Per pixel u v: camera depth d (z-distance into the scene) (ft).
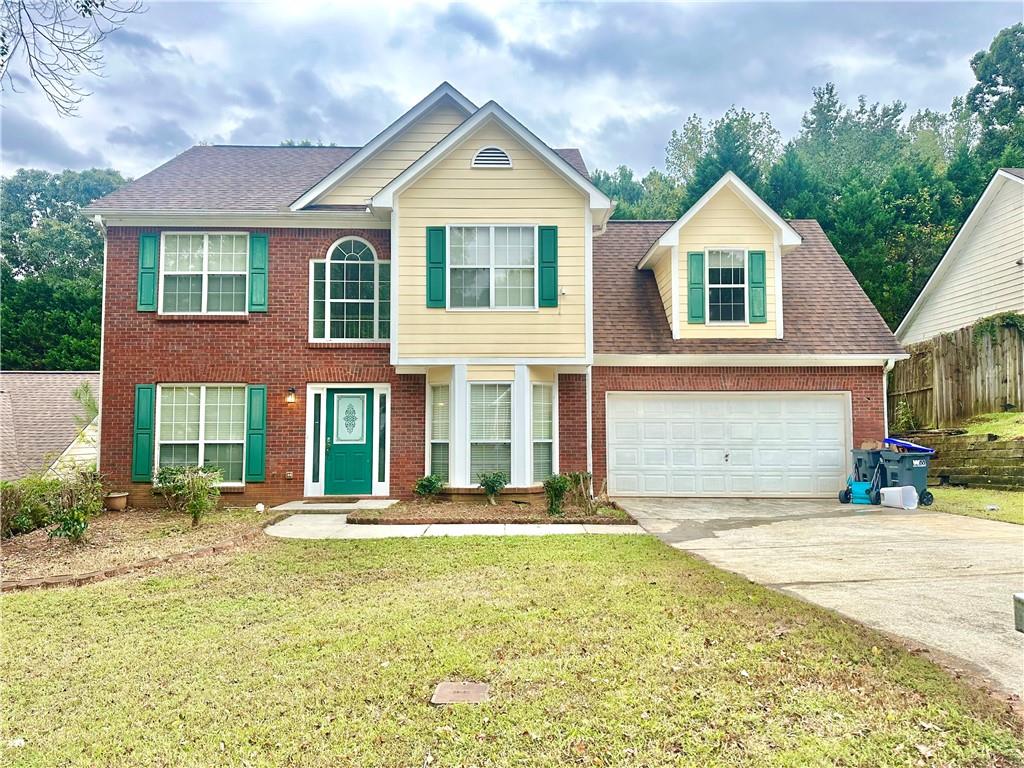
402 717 12.92
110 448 44.04
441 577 23.79
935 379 62.64
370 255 46.42
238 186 49.26
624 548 28.37
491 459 42.83
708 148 158.10
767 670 14.60
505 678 14.55
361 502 43.52
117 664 15.99
